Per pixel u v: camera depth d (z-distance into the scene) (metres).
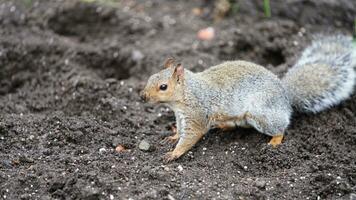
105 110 11.75
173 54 13.75
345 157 10.18
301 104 11.37
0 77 13.32
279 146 10.41
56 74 13.28
